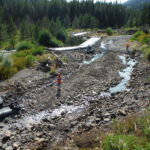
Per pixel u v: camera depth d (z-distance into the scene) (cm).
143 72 1600
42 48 2422
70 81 1370
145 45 2756
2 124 802
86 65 1852
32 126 775
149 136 544
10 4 8006
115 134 586
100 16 9131
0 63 1472
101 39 4391
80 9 9331
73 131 716
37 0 9656
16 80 1307
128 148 468
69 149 563
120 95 1109
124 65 1864
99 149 533
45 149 615
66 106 988
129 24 7988
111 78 1458
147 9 6819
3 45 3841
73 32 6525
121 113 805
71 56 2212
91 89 1223
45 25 4559
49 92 1152
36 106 967
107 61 2038
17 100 1000
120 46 3103
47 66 1625
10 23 4988
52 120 834
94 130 677
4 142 671
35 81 1316
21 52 2053
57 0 9438
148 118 645
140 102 944
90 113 870
